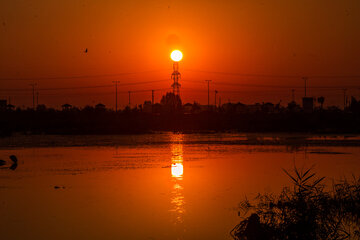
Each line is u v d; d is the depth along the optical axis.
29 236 13.45
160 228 14.08
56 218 15.54
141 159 33.34
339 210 14.75
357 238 12.52
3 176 25.28
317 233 12.02
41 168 28.62
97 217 15.58
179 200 18.06
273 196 18.06
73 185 22.03
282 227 12.34
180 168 27.92
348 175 23.92
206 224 14.44
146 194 19.44
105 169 27.77
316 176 23.61
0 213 16.38
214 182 22.30
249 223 12.87
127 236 13.34
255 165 29.16
